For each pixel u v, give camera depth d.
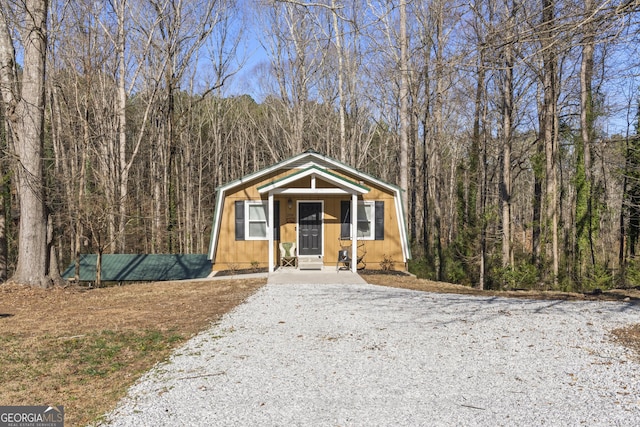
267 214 16.22
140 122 33.88
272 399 4.98
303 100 29.34
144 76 28.50
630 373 5.82
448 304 10.17
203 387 5.32
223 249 16.19
